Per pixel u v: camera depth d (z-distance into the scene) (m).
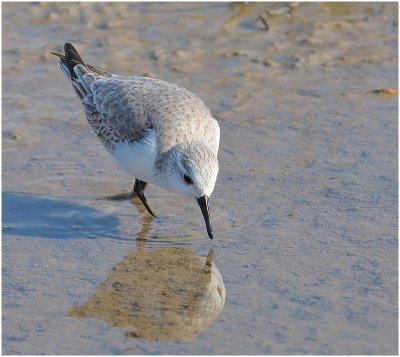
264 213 12.59
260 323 10.02
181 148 12.00
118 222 12.69
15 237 12.22
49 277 11.19
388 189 13.04
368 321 9.95
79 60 13.97
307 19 19.14
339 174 13.55
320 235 11.93
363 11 19.41
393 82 16.44
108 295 10.78
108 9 19.73
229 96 16.22
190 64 17.39
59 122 15.50
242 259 11.48
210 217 12.28
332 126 15.04
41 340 9.81
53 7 19.73
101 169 14.17
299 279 10.90
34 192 13.45
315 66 17.23
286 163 13.97
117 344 9.74
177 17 19.36
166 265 11.48
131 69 17.17
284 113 15.56
